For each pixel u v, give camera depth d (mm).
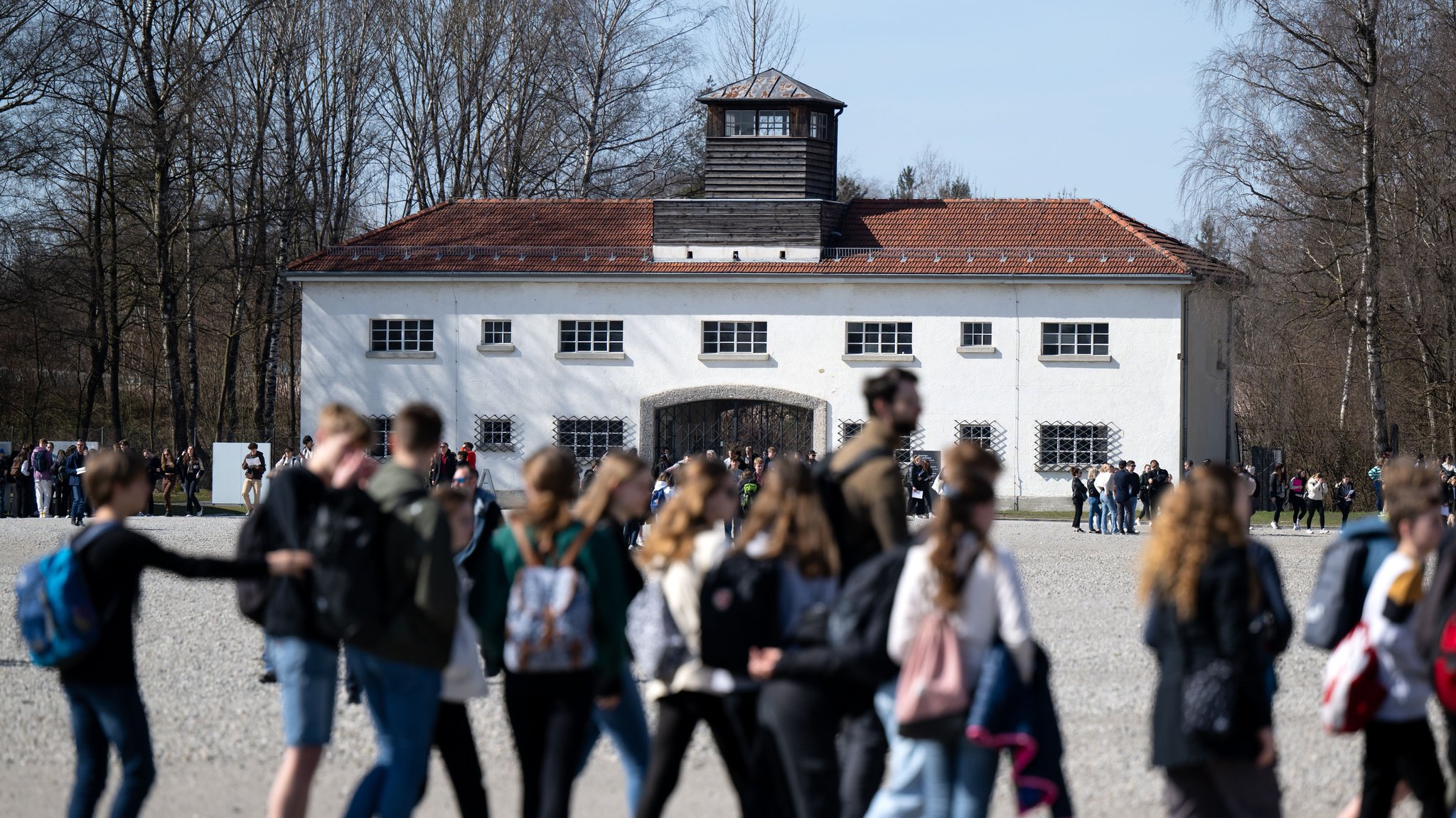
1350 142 63312
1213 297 74562
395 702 10961
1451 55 61250
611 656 11211
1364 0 60469
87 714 11312
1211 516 10102
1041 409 69938
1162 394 69250
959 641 10273
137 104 74500
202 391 99188
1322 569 11773
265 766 14945
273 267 85625
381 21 90812
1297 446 80688
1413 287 63719
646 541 11547
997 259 70812
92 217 76938
